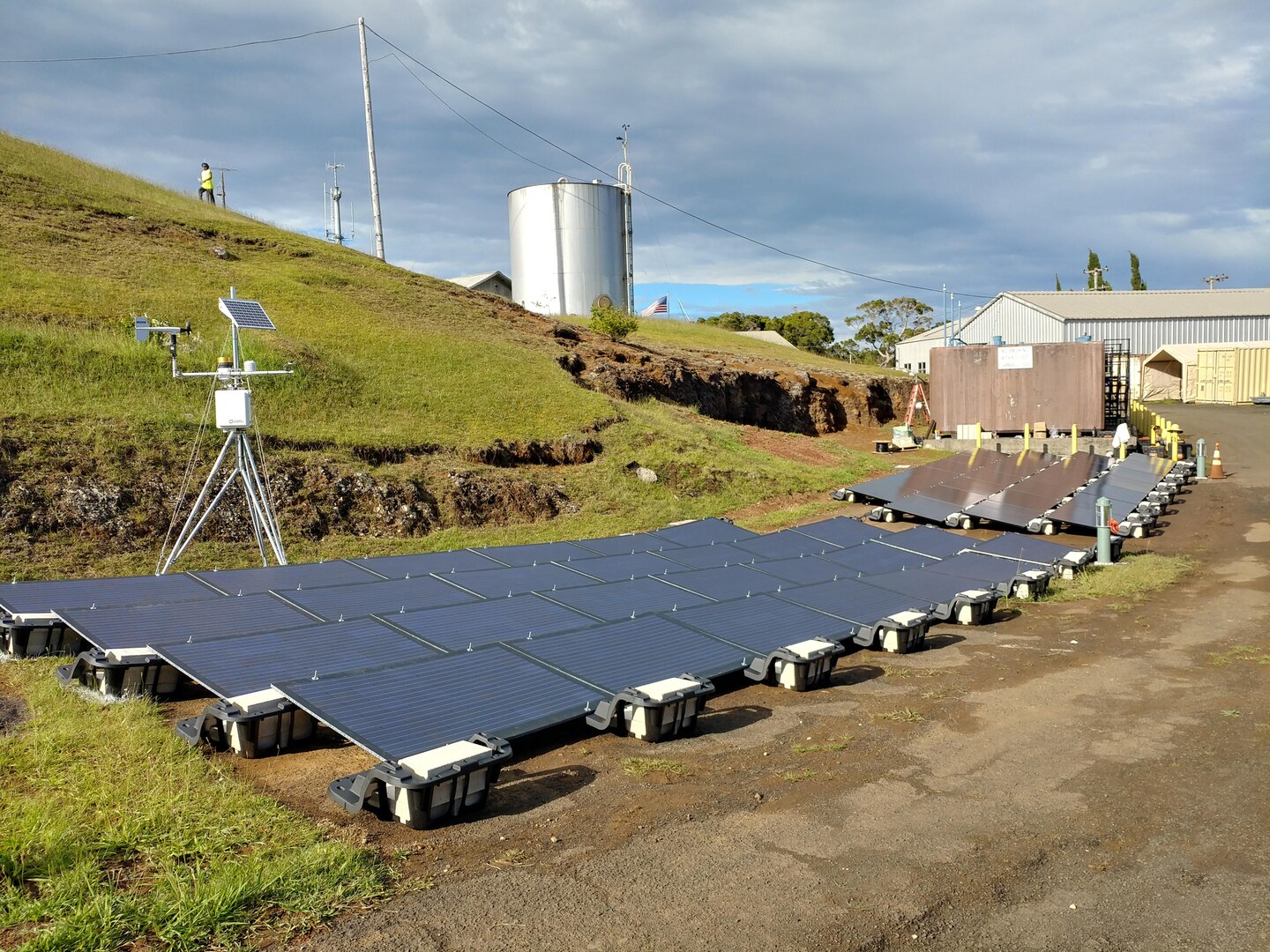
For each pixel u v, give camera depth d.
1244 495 25.09
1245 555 18.03
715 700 9.16
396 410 24.08
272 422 20.73
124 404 18.83
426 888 5.27
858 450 36.56
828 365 57.28
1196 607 13.70
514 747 7.66
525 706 7.34
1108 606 13.89
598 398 29.53
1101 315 64.94
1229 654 10.98
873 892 5.31
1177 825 6.27
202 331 24.31
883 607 12.05
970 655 11.12
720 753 7.66
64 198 32.91
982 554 16.03
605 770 7.21
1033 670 10.44
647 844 5.89
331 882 5.16
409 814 5.98
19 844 5.22
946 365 36.72
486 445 23.55
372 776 5.95
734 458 28.11
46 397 17.92
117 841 5.45
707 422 34.12
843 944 4.77
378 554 17.67
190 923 4.62
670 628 9.84
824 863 5.67
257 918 4.82
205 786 6.39
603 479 24.38
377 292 34.94
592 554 14.74
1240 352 54.25
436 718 6.80
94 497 15.79
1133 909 5.18
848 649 11.25
